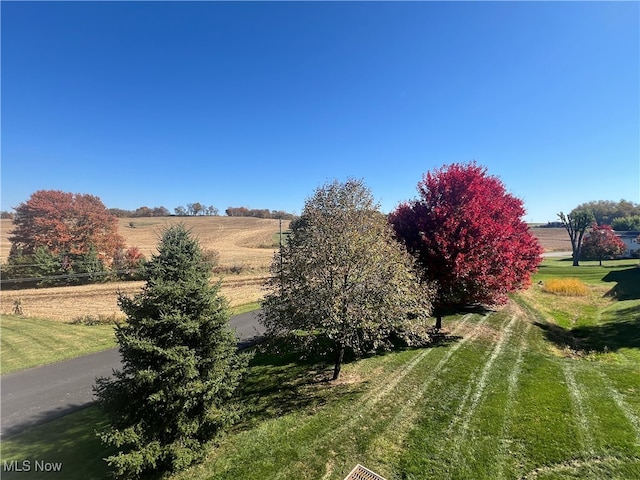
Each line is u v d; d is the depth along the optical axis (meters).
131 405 7.95
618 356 12.77
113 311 29.42
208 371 8.36
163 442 7.77
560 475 6.32
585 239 55.75
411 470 6.90
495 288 14.12
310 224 11.79
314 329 10.92
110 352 18.88
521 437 7.51
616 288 26.84
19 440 10.54
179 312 8.03
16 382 15.02
